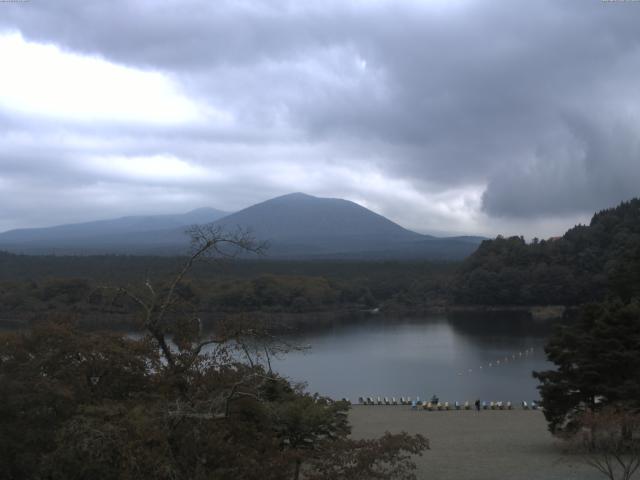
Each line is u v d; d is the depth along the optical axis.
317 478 20.39
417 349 120.81
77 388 23.11
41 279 141.25
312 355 113.94
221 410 20.81
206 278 144.88
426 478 32.47
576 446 37.66
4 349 23.97
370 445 21.17
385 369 99.75
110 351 24.28
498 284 193.50
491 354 113.81
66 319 28.16
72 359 24.41
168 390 22.44
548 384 40.28
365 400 75.81
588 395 39.53
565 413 39.94
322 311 190.12
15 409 21.95
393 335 143.00
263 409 22.70
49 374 23.70
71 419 20.66
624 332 39.31
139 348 25.05
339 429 30.88
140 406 20.36
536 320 169.38
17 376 22.84
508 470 33.72
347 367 101.81
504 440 43.69
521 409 64.31
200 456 19.66
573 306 188.88
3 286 120.44
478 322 166.62
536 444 41.75
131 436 19.00
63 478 19.73
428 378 92.44
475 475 32.88
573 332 41.12
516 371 97.06
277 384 29.94
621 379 38.94
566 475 31.81
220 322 24.56
